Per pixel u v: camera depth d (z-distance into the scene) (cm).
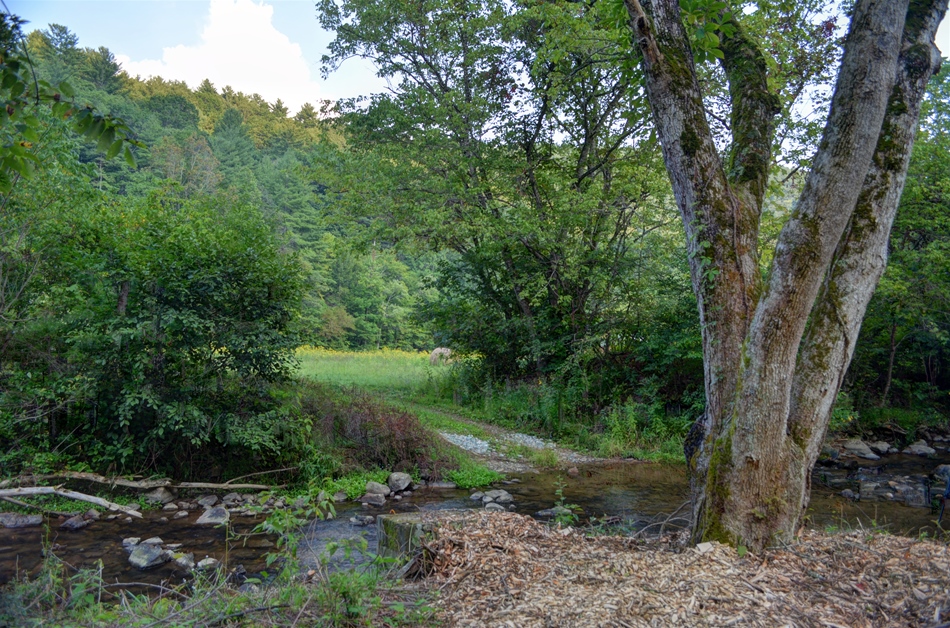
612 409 1708
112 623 418
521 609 396
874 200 503
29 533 811
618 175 1820
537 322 1931
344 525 883
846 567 444
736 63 630
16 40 335
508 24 1712
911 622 365
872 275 505
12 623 421
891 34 448
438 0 1795
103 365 991
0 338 997
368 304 5131
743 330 526
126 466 1018
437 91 1914
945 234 1755
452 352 2202
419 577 497
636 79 674
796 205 477
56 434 1009
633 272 1812
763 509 482
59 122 986
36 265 1034
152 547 716
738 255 538
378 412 1312
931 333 1883
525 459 1420
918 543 488
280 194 5359
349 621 396
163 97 7750
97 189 1156
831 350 505
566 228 1767
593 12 1256
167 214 1162
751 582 422
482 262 1961
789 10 1107
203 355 1067
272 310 1112
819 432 507
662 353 1731
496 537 533
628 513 985
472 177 1891
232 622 403
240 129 7925
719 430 518
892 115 507
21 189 988
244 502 996
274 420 1071
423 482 1190
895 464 1467
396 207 1795
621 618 374
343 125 1998
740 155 590
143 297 1014
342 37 1928
